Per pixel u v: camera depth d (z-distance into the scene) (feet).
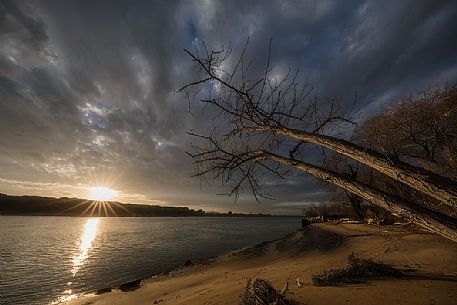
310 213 222.48
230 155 11.36
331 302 20.75
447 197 7.01
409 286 22.43
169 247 138.92
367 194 8.34
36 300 58.44
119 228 351.25
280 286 28.40
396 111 49.52
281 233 227.81
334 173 9.20
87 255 122.31
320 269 35.94
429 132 46.93
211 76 10.91
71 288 67.51
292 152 10.71
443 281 23.11
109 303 46.78
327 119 11.02
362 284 24.48
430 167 42.14
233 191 11.75
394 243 53.16
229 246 135.54
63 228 332.39
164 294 46.50
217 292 34.30
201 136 11.63
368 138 11.96
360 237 76.59
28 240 196.85
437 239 49.98
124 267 91.45
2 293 64.18
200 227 353.10
